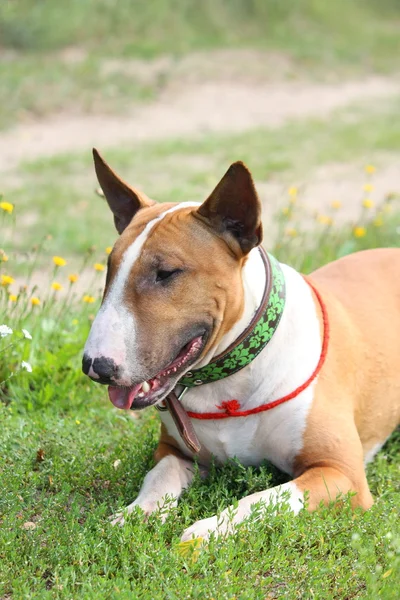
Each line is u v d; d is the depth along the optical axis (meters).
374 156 13.05
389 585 3.42
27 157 12.69
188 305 3.86
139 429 5.14
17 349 5.83
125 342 3.73
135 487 4.42
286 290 4.39
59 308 7.14
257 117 15.69
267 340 4.20
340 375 4.45
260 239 3.95
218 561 3.55
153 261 3.84
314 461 4.23
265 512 3.83
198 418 4.32
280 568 3.62
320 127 14.92
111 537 3.80
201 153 13.05
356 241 8.31
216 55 18.86
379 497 4.41
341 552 3.85
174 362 3.93
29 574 3.60
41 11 18.09
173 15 19.97
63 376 5.79
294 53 19.66
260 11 21.30
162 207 4.16
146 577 3.58
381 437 4.93
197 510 4.13
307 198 10.95
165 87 16.83
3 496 4.16
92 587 3.47
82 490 4.39
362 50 20.95
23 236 9.34
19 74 15.79
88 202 10.67
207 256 3.92
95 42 18.39
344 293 4.97
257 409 4.25
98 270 6.64
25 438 4.88
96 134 14.08
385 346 4.85
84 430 5.09
